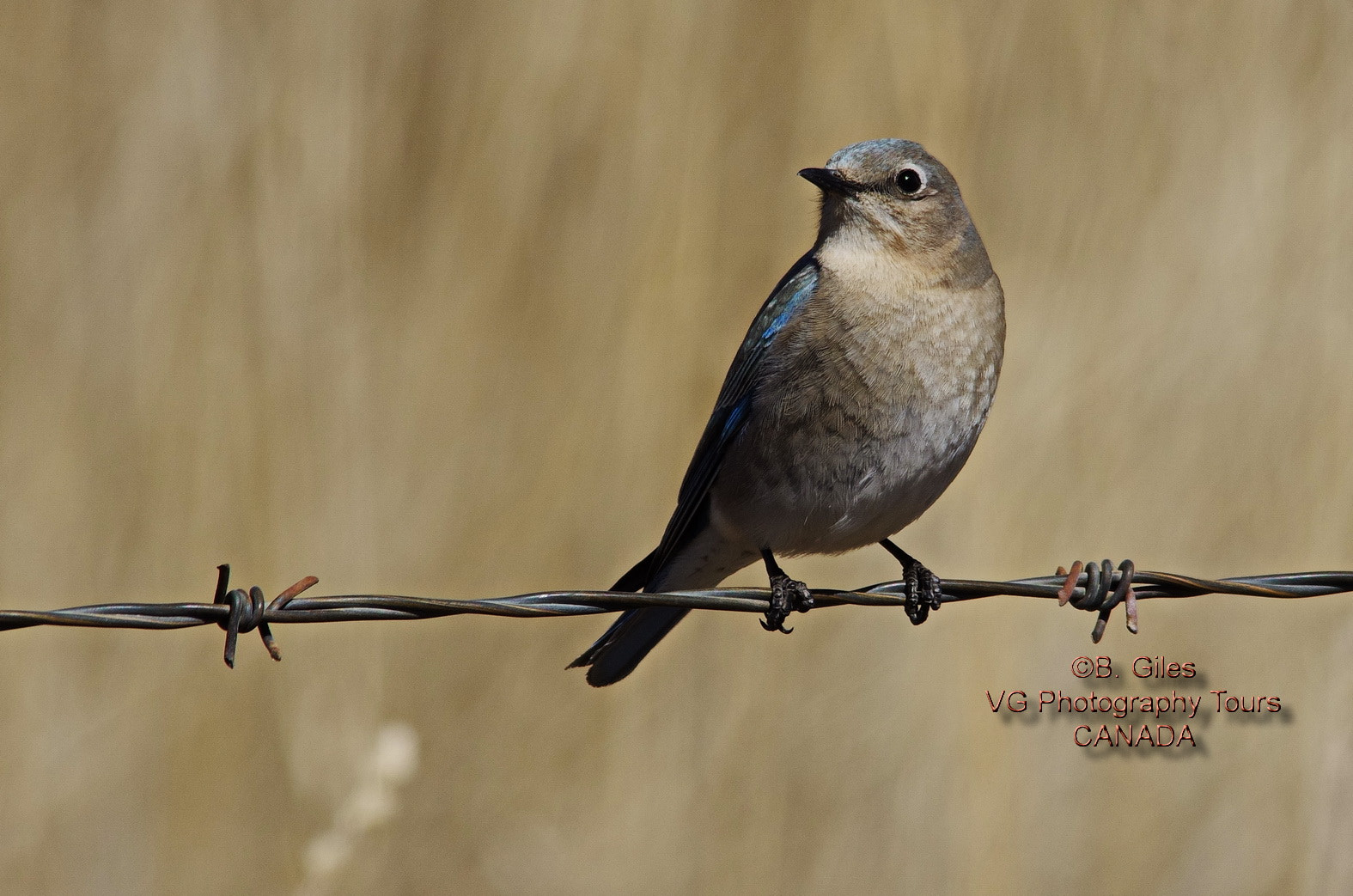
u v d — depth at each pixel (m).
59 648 11.91
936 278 9.59
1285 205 13.65
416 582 12.60
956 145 13.56
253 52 12.99
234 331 12.53
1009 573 12.70
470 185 13.42
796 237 13.42
